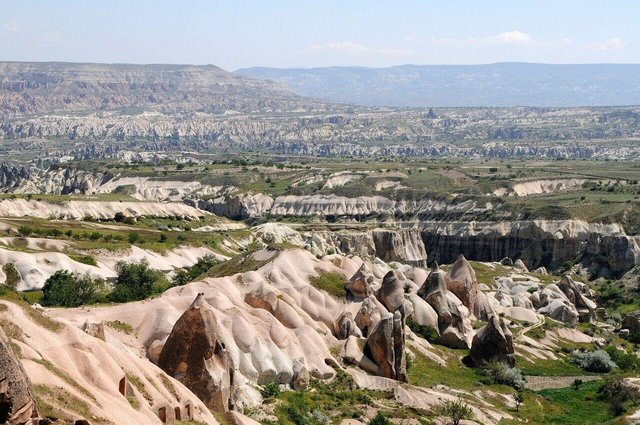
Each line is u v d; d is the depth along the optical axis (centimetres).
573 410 13538
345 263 16750
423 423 11269
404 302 15725
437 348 15462
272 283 14712
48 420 6162
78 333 7925
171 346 9925
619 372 16075
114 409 7275
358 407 11538
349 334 13900
